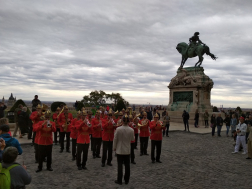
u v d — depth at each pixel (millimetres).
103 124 10109
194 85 30656
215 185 7910
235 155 12922
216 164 10766
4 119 6707
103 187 7434
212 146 15609
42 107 10984
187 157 12062
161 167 10023
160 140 10797
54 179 8102
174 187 7590
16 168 4371
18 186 4305
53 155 11867
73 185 7551
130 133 7793
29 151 12523
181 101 32781
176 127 26547
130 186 7586
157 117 10781
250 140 11938
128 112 12648
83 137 9375
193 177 8719
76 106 34594
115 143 7746
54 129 9125
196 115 26891
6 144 6207
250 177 8906
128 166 7766
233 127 19906
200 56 32781
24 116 15617
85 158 9438
